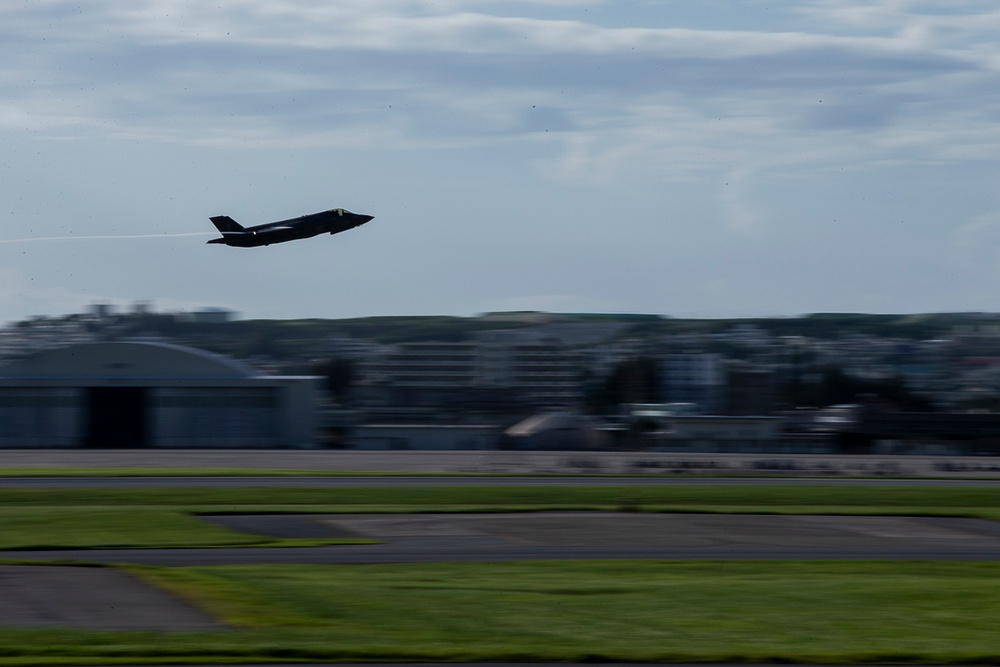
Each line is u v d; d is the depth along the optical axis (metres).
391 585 84.50
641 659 60.16
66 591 79.25
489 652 60.59
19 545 114.25
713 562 103.94
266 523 140.62
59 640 62.22
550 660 59.84
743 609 75.31
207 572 90.25
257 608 72.81
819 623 70.75
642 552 116.00
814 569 100.12
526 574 93.19
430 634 65.50
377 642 62.81
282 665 57.62
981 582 89.56
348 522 143.12
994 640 66.62
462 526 139.12
